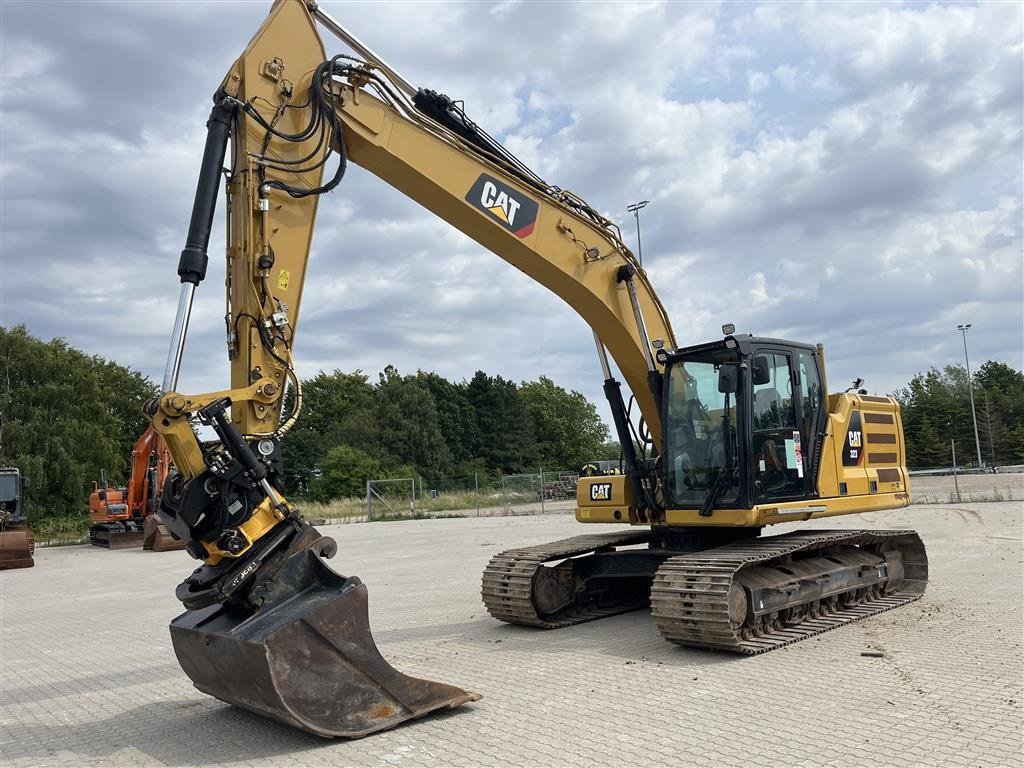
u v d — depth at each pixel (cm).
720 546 838
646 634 827
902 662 655
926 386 7569
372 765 475
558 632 862
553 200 819
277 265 625
